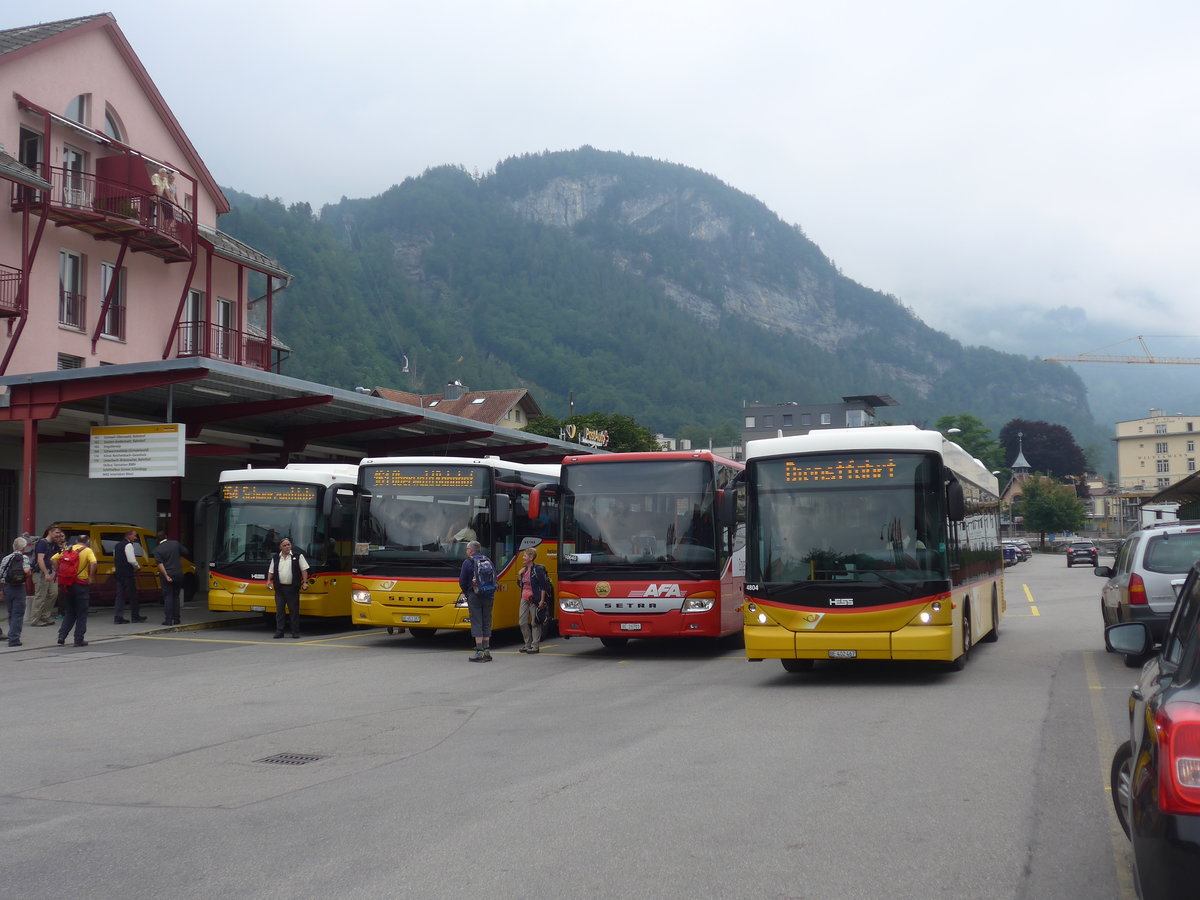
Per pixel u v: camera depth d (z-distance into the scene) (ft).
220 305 125.18
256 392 78.38
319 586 72.23
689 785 25.49
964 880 18.12
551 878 18.54
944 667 48.06
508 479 66.90
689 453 58.54
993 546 62.95
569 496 59.00
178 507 94.68
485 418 293.43
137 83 114.83
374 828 22.24
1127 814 17.60
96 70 108.58
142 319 111.65
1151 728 13.87
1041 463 531.91
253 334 131.75
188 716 38.19
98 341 105.29
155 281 113.60
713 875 18.54
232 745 32.40
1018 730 31.91
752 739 31.37
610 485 58.49
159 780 27.53
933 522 42.47
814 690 42.04
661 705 39.09
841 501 43.21
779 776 26.25
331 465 78.74
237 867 19.60
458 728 34.88
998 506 67.46
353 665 55.01
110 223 100.89
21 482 92.73
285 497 73.26
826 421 451.94
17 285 94.63
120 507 105.09
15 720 37.60
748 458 44.88
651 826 21.84
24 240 93.09
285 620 74.23
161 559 76.84
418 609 62.64
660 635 56.65
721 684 45.03
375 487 64.80
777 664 53.31
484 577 56.70
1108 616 57.41
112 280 105.19
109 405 82.23
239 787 26.61
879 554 42.37
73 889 18.44
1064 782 25.12
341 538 74.38
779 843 20.45
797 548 43.19
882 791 24.49
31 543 74.18
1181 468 524.93
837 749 29.53
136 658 58.80
